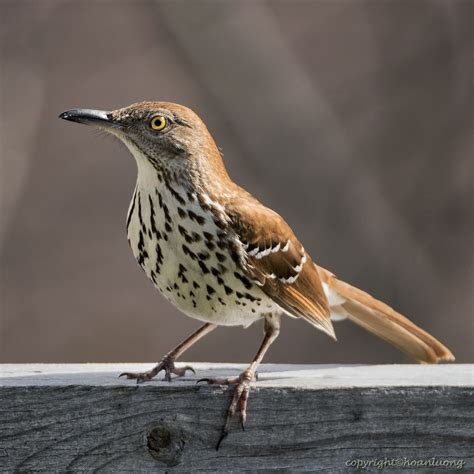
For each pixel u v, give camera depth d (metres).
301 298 7.72
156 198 7.20
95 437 6.21
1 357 15.35
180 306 7.35
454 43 15.46
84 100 16.72
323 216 15.20
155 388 6.22
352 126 15.62
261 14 16.03
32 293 15.75
